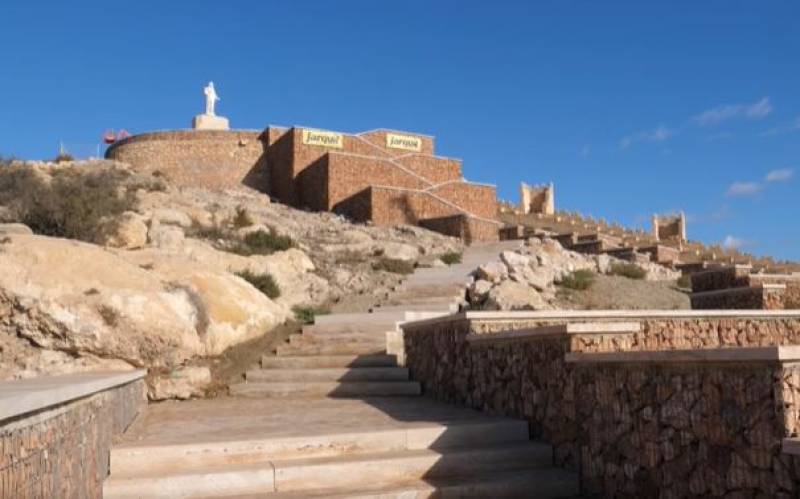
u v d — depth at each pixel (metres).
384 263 22.31
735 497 5.46
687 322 12.23
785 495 5.00
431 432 8.26
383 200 32.41
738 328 12.63
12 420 3.93
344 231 28.09
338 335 14.88
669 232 53.84
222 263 18.69
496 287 18.17
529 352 8.76
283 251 21.19
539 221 49.16
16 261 12.17
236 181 40.81
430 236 29.53
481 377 10.12
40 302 11.80
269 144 41.25
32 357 11.75
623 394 6.88
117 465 7.19
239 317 14.59
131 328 12.35
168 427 9.01
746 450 5.37
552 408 8.20
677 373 6.15
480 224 31.28
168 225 21.16
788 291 17.19
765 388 5.20
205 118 43.47
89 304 12.16
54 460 4.86
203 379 12.70
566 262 22.66
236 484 7.00
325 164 35.22
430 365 12.30
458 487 7.14
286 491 7.07
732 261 41.56
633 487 6.70
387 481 7.42
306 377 13.08
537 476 7.55
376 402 11.50
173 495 6.82
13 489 3.93
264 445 7.64
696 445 5.90
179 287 13.84
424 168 40.19
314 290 19.20
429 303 17.84
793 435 4.99
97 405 6.57
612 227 50.28
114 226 18.58
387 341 14.46
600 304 18.52
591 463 7.39
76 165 34.44
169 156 41.28
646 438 6.52
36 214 18.59
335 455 7.83
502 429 8.55
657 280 23.55
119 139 46.91
